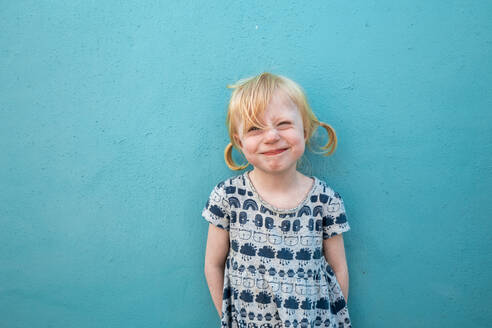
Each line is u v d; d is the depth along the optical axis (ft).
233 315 2.57
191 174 2.84
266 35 2.69
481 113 2.70
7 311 3.01
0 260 2.99
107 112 2.81
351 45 2.68
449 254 2.83
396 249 2.85
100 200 2.90
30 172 2.89
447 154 2.74
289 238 2.49
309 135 2.52
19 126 2.85
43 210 2.93
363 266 2.88
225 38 2.70
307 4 2.66
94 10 2.71
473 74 2.67
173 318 3.01
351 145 2.76
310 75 2.71
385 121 2.74
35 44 2.76
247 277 2.50
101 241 2.95
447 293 2.88
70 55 2.76
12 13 2.74
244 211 2.52
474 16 2.62
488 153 2.73
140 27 2.71
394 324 2.93
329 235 2.58
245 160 2.79
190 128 2.79
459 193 2.77
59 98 2.81
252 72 2.72
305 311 2.45
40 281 3.01
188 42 2.71
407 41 2.67
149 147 2.83
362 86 2.71
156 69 2.75
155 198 2.88
